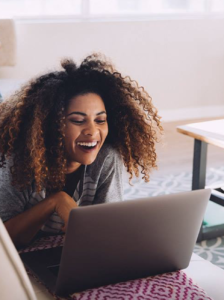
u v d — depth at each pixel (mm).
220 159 3998
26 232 1445
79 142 1431
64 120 1413
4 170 1456
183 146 4270
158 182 3432
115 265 1223
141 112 1577
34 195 1480
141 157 1618
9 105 1480
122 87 1531
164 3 5020
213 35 5211
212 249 2561
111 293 1216
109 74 1503
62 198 1431
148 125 1595
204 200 1259
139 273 1282
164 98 5129
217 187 2592
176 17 5062
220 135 2426
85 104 1415
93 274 1209
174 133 4676
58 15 4613
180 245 1297
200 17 5152
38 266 1354
